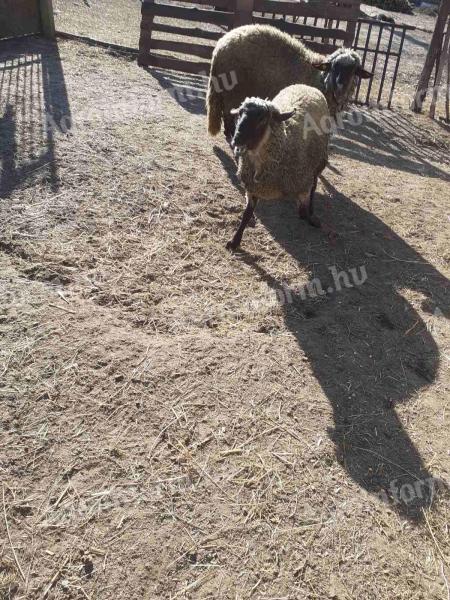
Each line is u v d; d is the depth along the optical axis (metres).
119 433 3.19
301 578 2.68
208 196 5.76
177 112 8.00
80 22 12.47
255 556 2.73
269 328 4.23
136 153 6.29
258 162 4.62
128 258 4.63
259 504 2.96
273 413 3.50
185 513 2.86
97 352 3.62
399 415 3.72
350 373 3.97
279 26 9.67
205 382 3.60
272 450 3.27
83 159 5.88
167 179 5.88
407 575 2.78
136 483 2.95
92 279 4.30
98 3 14.88
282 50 6.41
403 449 3.48
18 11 9.85
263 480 3.09
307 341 4.16
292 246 5.32
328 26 11.24
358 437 3.49
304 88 5.39
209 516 2.86
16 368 3.42
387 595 2.68
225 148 6.98
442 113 11.20
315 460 3.27
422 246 5.79
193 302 4.33
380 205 6.49
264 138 4.46
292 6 9.52
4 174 5.36
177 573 2.61
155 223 5.15
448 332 4.60
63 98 7.57
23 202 5.01
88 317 3.90
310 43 9.77
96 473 2.97
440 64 10.59
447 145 9.44
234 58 6.36
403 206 6.57
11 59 8.98
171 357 3.72
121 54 10.55
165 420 3.31
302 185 4.98
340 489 3.13
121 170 5.84
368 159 8.01
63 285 4.20
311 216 5.67
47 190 5.24
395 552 2.87
